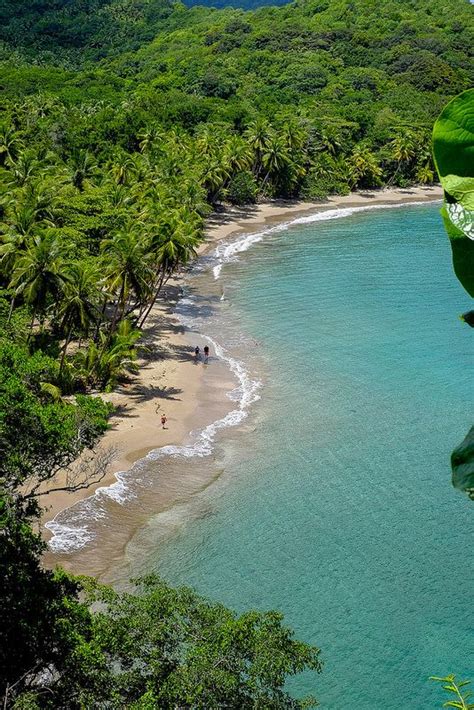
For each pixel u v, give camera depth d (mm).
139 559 33594
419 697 27031
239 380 52188
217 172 96125
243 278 76188
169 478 39750
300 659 20344
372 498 39219
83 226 59656
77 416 25719
